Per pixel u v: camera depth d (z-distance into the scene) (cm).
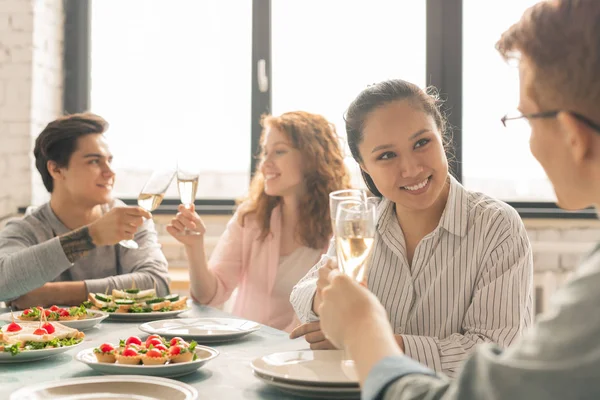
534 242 354
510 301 140
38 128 375
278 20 383
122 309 186
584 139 65
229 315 192
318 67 381
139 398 100
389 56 377
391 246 156
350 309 82
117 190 393
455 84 371
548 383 57
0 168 366
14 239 229
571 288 60
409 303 153
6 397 103
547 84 67
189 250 228
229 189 389
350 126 153
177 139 390
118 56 395
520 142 366
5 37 366
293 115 253
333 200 105
